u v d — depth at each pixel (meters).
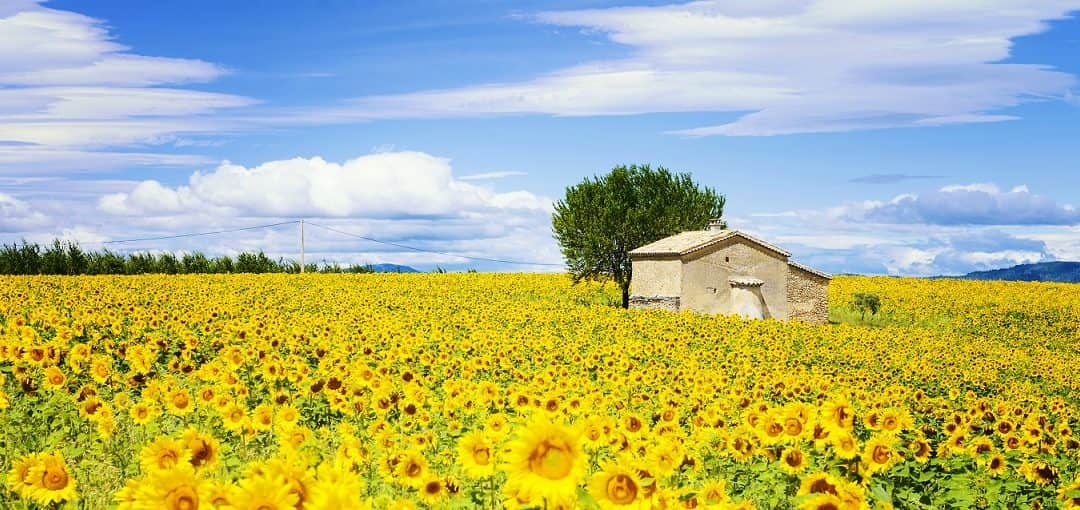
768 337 30.81
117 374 13.27
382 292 44.91
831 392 16.98
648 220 54.75
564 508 4.03
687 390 14.98
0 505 6.74
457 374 17.27
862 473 7.95
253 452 9.09
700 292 47.06
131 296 31.25
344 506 3.63
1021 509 9.12
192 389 13.36
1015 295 61.00
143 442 9.48
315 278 55.09
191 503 3.89
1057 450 11.91
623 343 26.41
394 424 10.98
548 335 25.86
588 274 56.41
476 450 6.33
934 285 67.12
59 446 9.52
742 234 48.16
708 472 9.18
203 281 45.84
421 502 7.28
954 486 9.17
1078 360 34.72
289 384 13.78
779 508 7.74
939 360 27.91
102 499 7.75
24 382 11.50
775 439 8.34
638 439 9.00
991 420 13.50
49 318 19.44
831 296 60.75
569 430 4.05
